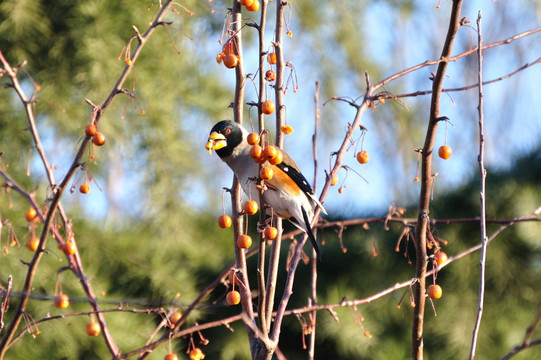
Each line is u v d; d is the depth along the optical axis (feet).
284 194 22.93
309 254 42.47
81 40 39.47
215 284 19.61
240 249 19.13
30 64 39.99
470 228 41.52
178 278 40.27
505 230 41.16
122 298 38.75
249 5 18.03
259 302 17.71
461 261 41.04
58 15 39.83
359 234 42.98
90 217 40.32
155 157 41.70
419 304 18.33
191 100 43.21
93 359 36.86
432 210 42.06
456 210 41.98
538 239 40.60
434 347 40.78
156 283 39.52
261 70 17.42
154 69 41.57
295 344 42.19
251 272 43.39
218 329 42.14
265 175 17.34
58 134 40.22
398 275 41.63
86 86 40.16
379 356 40.19
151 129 41.42
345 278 41.88
